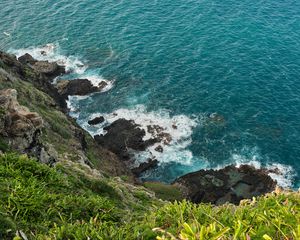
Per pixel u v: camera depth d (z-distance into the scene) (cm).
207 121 5525
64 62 6875
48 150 2609
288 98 5666
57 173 1673
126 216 1398
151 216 837
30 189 1216
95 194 1939
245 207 770
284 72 6088
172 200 4447
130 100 6019
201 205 830
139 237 756
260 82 5966
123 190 2466
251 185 4731
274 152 5041
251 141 5200
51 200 1253
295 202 767
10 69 5116
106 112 5903
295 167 4866
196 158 5122
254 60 6375
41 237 845
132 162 5131
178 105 5812
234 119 5497
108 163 4597
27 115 2622
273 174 4806
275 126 5328
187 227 603
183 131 5444
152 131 5481
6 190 1161
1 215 984
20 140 2305
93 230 773
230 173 4875
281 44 6638
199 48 6750
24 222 1022
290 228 634
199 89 6003
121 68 6600
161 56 6694
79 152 3625
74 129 4412
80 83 6325
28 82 5356
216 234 578
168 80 6238
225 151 5147
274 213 693
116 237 760
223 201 4591
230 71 6219
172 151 5222
